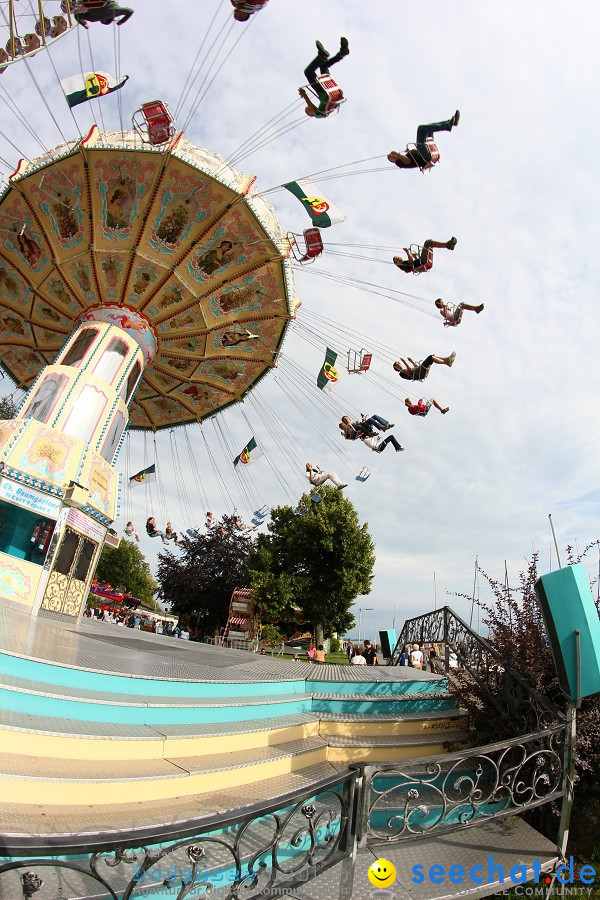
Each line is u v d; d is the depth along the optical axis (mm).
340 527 32875
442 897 4617
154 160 14148
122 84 10914
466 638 8672
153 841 2637
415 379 13812
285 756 6273
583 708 6605
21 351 20062
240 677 7680
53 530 12953
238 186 14445
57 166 14273
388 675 9930
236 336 17938
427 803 6355
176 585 38312
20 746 4379
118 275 16266
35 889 2584
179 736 5496
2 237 16094
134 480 20938
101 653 7660
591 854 5961
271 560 33656
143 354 17125
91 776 4355
